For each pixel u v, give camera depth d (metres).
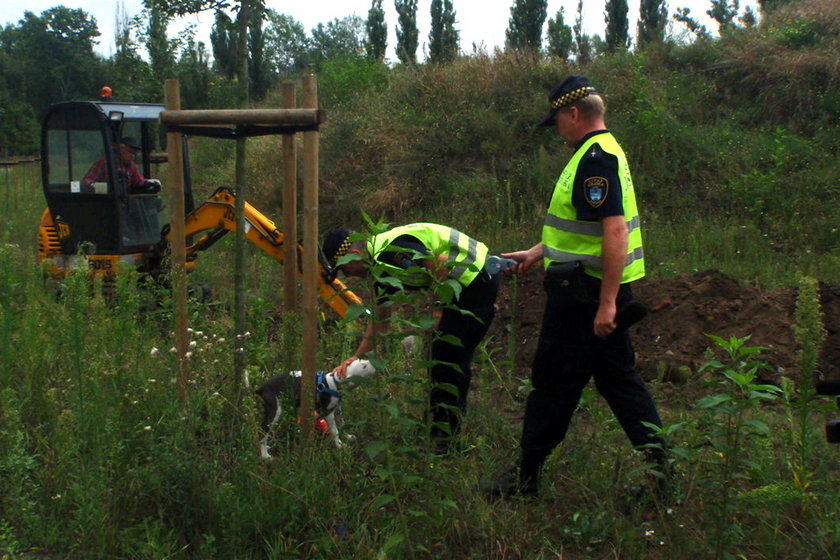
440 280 3.59
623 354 3.79
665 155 11.45
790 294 6.34
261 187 13.71
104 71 64.25
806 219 10.09
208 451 4.12
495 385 5.57
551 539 3.66
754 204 10.43
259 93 30.83
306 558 3.52
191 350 4.60
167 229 8.38
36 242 11.77
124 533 3.51
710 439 3.55
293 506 3.64
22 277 7.23
